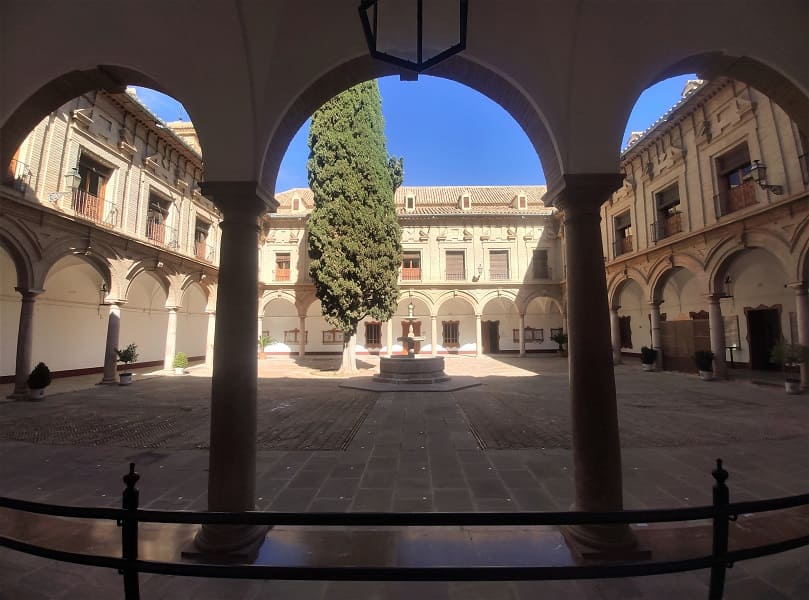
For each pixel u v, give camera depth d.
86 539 3.45
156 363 21.31
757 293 15.80
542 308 29.44
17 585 2.79
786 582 2.81
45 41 3.66
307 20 3.57
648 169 17.25
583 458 3.31
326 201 17.53
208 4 3.44
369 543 3.34
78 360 16.58
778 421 7.95
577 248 3.53
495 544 3.32
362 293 17.47
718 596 1.92
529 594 2.69
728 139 13.27
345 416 8.76
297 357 28.59
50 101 3.94
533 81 3.61
